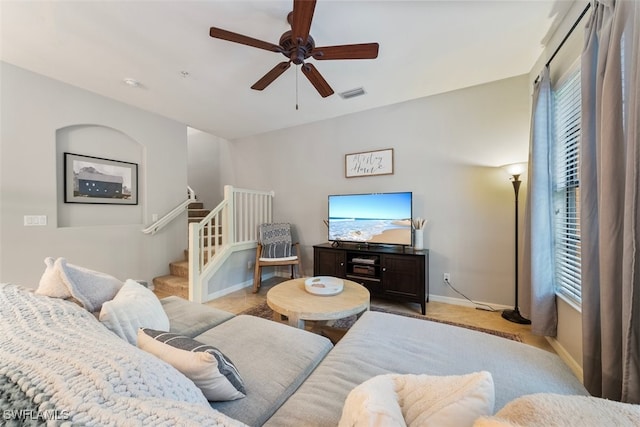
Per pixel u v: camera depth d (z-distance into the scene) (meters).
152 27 1.97
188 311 1.77
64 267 1.30
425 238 3.25
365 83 2.86
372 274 3.20
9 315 0.94
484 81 2.84
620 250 1.18
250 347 1.30
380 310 2.93
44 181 2.70
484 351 1.21
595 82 1.42
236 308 3.01
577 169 1.86
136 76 2.68
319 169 4.07
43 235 2.70
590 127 1.43
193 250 3.11
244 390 0.99
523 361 1.13
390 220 3.29
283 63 1.97
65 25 1.95
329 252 3.44
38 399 0.54
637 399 1.06
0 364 0.65
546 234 2.10
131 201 3.52
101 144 3.22
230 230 3.63
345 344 1.30
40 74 2.65
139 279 3.55
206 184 5.49
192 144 5.67
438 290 3.19
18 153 2.53
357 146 3.71
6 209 2.48
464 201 3.04
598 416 0.44
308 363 1.20
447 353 1.20
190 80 2.76
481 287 2.96
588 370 1.40
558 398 0.50
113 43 2.16
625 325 1.09
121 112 3.33
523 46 2.23
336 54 1.86
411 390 0.68
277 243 3.90
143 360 0.70
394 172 3.45
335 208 3.67
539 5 1.79
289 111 3.66
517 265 2.71
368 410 0.54
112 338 0.87
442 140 3.15
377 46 1.79
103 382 0.59
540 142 2.13
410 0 1.73
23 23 1.92
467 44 2.20
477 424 0.46
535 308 2.12
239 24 1.96
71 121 2.88
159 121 3.79
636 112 1.06
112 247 3.28
